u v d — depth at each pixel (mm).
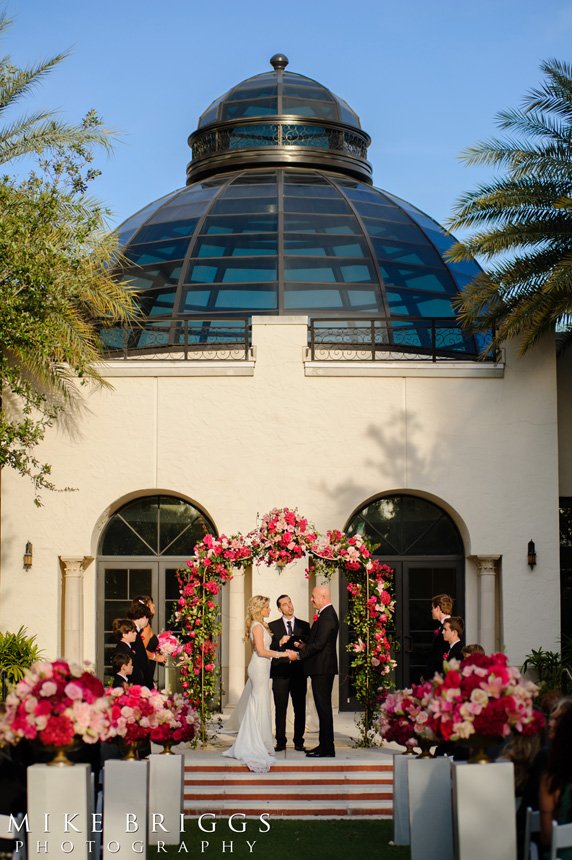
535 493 21938
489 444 22000
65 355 20672
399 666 22266
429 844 11516
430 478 21906
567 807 8953
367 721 18453
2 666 20328
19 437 20000
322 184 27156
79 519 21781
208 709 18562
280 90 28859
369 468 21859
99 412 21938
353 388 21969
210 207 26125
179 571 20406
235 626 21766
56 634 21578
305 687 18156
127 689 12078
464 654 13305
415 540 22469
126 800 11219
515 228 21219
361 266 24750
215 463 21812
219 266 24656
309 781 16203
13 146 20688
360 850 13055
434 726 10062
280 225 25328
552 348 22203
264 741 16922
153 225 26375
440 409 22047
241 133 28234
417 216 27125
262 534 18734
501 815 9609
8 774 10578
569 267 20062
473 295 21703
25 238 19500
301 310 23984
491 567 21969
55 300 20188
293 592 21156
